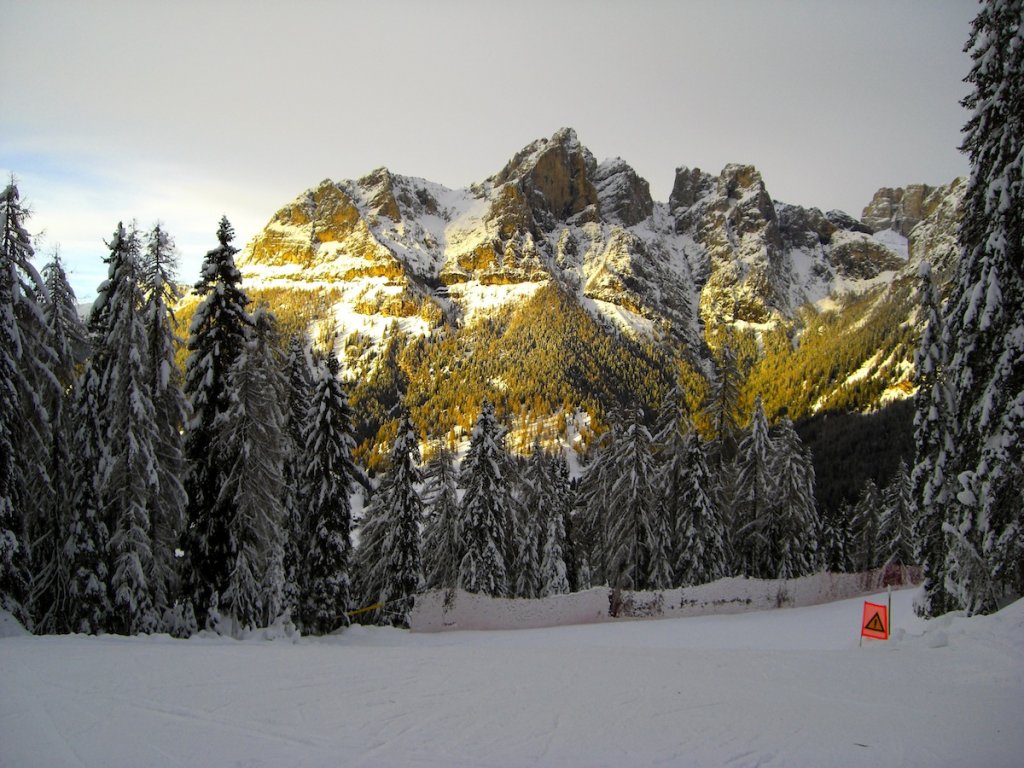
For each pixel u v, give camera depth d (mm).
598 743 8062
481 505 35844
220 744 7930
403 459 33156
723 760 7582
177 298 21688
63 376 21500
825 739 8297
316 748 7828
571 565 47562
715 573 37344
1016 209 16672
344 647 14867
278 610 22703
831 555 62531
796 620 25250
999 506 16062
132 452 19750
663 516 38312
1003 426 16250
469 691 10383
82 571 19391
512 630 25531
